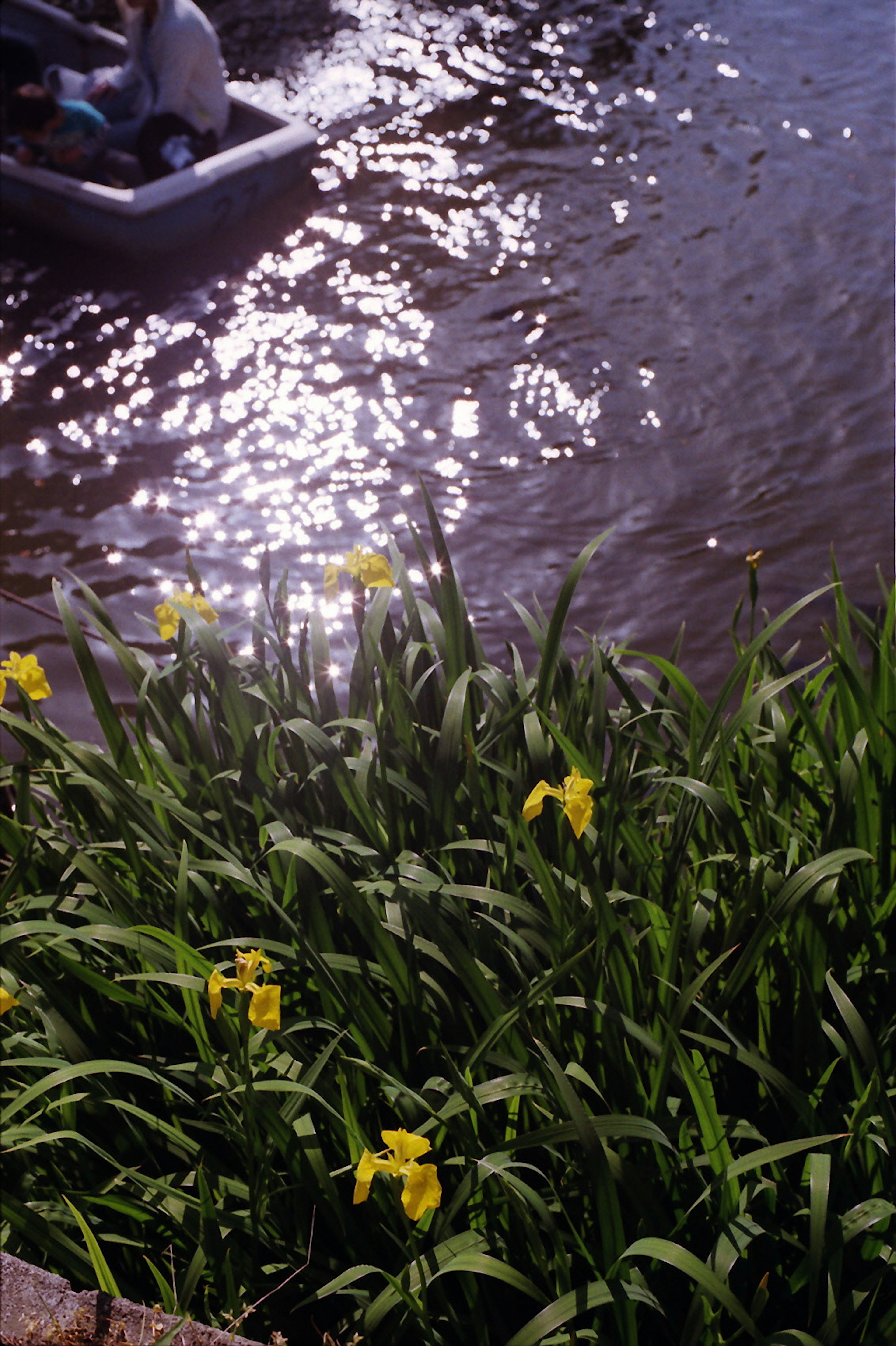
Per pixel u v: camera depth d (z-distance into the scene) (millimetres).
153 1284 1768
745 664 2041
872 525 5336
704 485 5645
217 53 7285
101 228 7070
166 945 1791
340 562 5301
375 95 9172
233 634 4906
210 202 7172
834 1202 1597
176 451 6008
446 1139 1705
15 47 7465
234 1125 1671
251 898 2008
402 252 7398
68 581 5219
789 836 2029
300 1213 1688
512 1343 1386
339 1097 1712
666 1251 1375
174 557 5367
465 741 2023
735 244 7328
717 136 8484
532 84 9273
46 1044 1893
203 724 2197
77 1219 1663
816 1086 1709
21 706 2207
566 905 1786
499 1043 1705
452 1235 1597
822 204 7656
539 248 7391
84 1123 1866
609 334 6656
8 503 5676
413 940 1737
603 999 1731
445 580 2182
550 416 6109
